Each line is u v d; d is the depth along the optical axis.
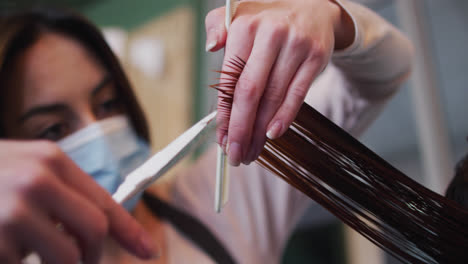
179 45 1.98
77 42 0.72
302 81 0.33
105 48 0.73
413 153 1.37
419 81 1.29
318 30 0.35
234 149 0.33
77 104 0.69
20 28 0.67
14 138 0.69
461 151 1.25
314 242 1.65
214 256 0.70
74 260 0.24
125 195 0.29
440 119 1.27
